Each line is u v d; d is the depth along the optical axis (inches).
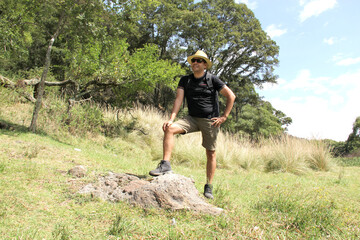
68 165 162.2
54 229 84.1
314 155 333.7
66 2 253.1
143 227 91.9
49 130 266.2
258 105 1246.3
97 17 275.9
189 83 131.0
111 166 185.2
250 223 102.7
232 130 986.1
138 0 288.8
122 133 358.3
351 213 135.0
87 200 111.3
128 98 408.2
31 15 300.2
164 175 121.3
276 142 357.4
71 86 439.5
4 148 172.4
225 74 1259.2
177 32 1145.4
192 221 101.4
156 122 432.1
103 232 86.1
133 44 1135.0
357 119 1039.0
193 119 132.7
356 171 330.0
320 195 146.3
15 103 316.5
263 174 277.7
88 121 327.9
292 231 102.9
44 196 109.6
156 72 362.3
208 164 138.8
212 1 1190.9
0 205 94.0
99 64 314.5
